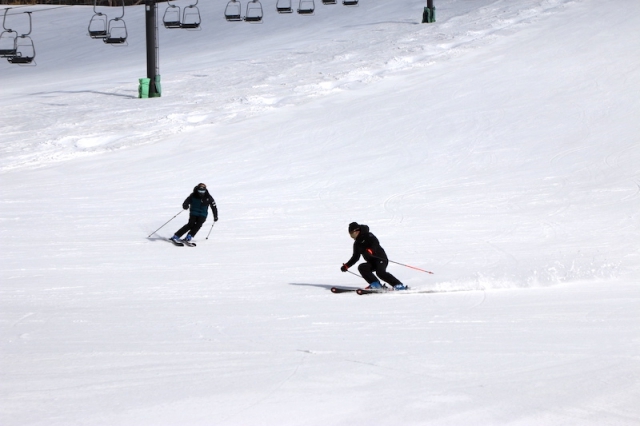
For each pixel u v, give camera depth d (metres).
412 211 45.84
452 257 35.06
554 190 49.00
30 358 17.91
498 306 24.06
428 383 15.02
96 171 57.72
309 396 14.30
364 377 15.52
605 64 79.94
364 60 99.19
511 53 90.00
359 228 27.67
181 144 65.25
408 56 96.88
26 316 23.75
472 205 46.62
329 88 84.12
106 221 44.69
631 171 51.81
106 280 31.17
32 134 70.38
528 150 58.19
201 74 104.06
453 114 69.06
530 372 15.70
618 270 30.69
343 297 26.92
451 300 25.55
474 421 12.86
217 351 18.25
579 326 20.42
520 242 38.00
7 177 56.00
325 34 130.38
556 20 105.00
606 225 40.91
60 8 192.25
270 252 37.41
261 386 14.99
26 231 42.06
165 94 90.94
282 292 28.28
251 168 57.72
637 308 22.95
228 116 74.31
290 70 99.00
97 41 149.50
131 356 17.95
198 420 13.09
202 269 33.59
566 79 76.50
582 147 57.78
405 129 65.81
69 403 14.14
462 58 90.88
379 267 27.56
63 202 49.12
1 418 13.32
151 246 39.06
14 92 101.81
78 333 20.95
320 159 59.28
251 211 47.03
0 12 187.62
